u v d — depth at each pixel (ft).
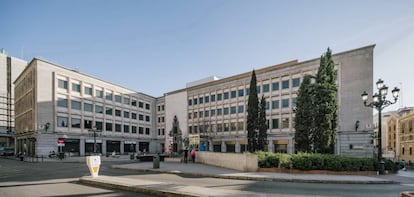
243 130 164.04
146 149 230.68
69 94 165.58
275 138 146.20
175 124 213.87
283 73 146.61
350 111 120.26
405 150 199.21
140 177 52.11
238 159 64.34
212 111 185.37
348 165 58.34
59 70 161.17
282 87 146.82
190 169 65.31
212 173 55.42
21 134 175.83
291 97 142.00
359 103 118.21
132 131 217.36
